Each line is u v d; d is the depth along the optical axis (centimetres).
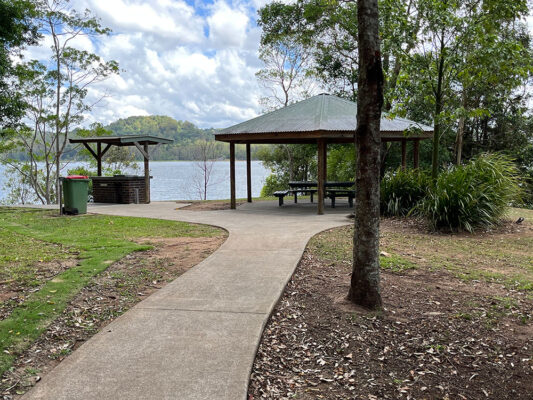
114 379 258
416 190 967
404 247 685
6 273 495
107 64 2556
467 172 888
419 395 268
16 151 2717
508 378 289
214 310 374
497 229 839
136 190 1445
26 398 239
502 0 799
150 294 431
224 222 924
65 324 352
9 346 304
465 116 918
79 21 2422
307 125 1083
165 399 237
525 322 381
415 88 968
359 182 395
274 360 304
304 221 928
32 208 1292
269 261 547
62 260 561
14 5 1633
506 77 910
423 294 452
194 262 560
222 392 245
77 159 2984
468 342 341
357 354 318
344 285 466
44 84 2462
